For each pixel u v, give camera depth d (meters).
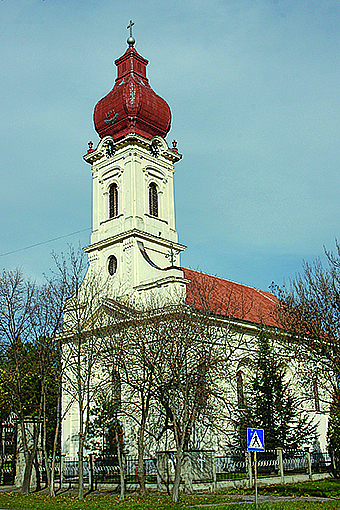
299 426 39.41
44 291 35.28
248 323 42.59
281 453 35.09
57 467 39.41
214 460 31.50
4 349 36.06
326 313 30.66
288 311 32.53
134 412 35.88
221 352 31.48
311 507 23.12
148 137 48.56
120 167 47.19
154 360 30.38
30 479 33.34
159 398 30.58
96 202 48.62
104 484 34.12
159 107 49.00
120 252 45.25
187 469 30.05
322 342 30.39
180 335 30.36
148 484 31.75
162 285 40.88
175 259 47.50
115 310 35.88
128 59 49.91
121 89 47.97
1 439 38.28
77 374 33.91
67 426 44.28
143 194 46.59
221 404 34.69
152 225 46.44
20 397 35.50
